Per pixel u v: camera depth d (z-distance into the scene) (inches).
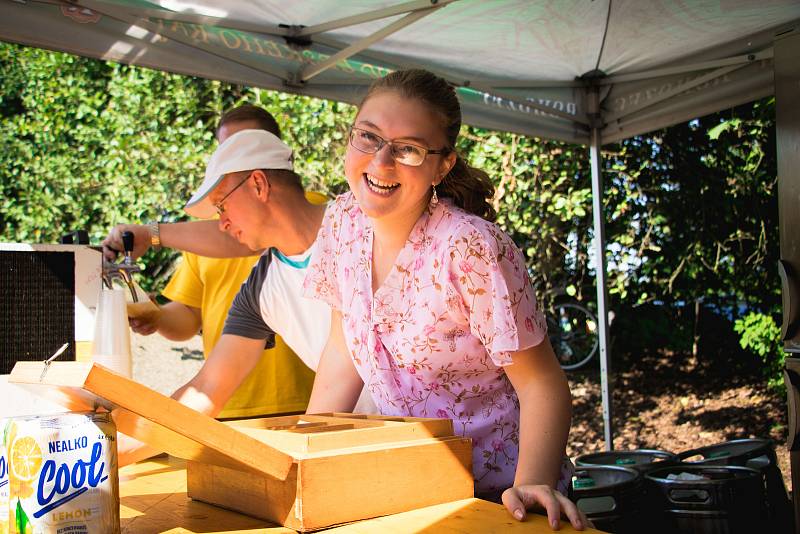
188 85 252.8
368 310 63.1
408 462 49.6
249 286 88.0
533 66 150.2
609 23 131.3
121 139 251.3
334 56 122.8
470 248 56.4
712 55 144.6
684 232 269.1
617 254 270.1
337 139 249.6
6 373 56.6
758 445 135.5
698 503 113.0
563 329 296.2
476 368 61.7
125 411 41.0
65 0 105.6
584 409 283.6
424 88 57.7
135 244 101.3
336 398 69.6
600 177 166.1
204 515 50.1
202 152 253.4
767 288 267.1
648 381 295.1
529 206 259.0
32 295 58.3
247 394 106.6
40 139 259.1
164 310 118.0
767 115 248.8
